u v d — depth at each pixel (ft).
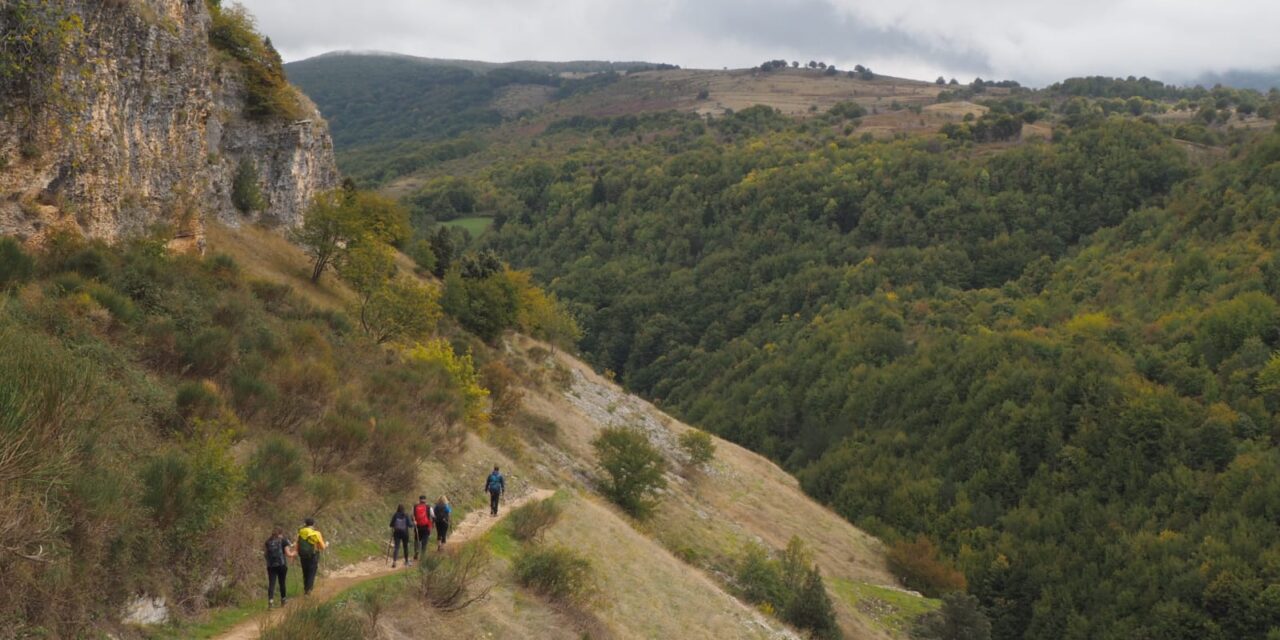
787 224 486.79
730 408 347.36
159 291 75.05
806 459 293.02
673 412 366.63
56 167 76.13
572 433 147.84
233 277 99.71
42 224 73.92
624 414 191.11
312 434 66.95
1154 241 374.43
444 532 63.72
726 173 551.59
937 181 484.74
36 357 36.45
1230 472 208.33
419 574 54.90
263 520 53.21
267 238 148.77
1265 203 334.24
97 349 57.57
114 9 85.92
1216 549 184.14
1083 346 283.79
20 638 31.63
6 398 33.06
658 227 518.37
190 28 104.78
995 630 191.21
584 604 67.31
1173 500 210.38
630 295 465.47
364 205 169.27
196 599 42.75
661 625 76.48
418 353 113.29
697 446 175.11
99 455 41.83
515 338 205.57
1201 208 367.25
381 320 123.85
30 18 72.49
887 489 248.52
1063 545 205.67
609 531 96.68
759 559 124.16
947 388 286.66
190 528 43.57
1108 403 244.42
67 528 34.53
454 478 83.66
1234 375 248.32
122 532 38.63
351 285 143.33
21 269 64.08
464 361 114.83
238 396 65.36
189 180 103.30
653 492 131.54
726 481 182.29
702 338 432.66
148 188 93.30
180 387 59.31
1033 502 228.22
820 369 340.59
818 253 458.50
